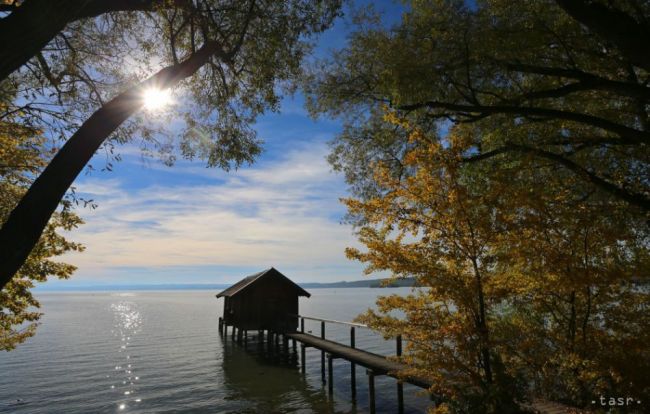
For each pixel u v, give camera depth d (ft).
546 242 19.56
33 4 10.64
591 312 21.22
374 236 21.99
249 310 97.96
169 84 16.52
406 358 21.39
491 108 29.30
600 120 25.71
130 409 57.57
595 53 29.04
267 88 28.96
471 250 19.58
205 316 260.83
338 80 42.34
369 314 21.81
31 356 105.91
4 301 29.45
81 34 26.09
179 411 55.93
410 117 37.04
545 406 22.75
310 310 287.07
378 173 22.91
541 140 32.81
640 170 30.12
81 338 144.05
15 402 62.13
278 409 54.95
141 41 27.48
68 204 19.45
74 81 25.05
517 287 20.59
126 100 13.60
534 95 27.96
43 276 29.53
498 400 16.98
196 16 21.43
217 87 28.94
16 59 10.76
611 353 18.79
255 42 26.94
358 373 77.00
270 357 95.40
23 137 27.84
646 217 25.11
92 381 76.02
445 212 20.03
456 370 19.38
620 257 21.27
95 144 12.43
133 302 525.75
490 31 28.84
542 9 29.78
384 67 35.24
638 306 20.53
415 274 20.18
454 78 31.81
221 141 29.60
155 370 85.15
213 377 76.59
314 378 73.61
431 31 30.14
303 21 26.78
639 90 24.32
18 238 10.46
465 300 19.07
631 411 17.79
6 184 28.07
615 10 19.61
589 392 18.93
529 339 20.25
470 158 32.55
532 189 21.48
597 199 29.84
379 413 51.31
